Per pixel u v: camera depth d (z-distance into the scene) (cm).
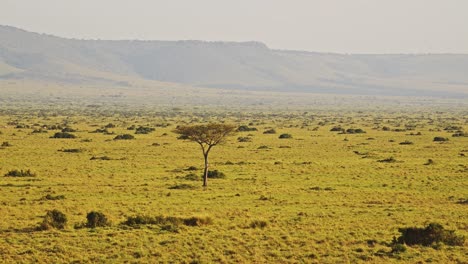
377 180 10188
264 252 5397
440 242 5666
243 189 9119
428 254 5338
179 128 9644
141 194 8588
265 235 6003
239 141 18725
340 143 18125
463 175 10731
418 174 10912
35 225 6412
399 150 15762
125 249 5466
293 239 5831
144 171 11331
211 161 13238
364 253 5372
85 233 6047
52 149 15288
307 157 14162
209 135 9531
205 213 7069
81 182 9756
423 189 9169
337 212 7262
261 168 11906
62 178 10206
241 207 7588
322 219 6825
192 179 10212
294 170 11562
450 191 8975
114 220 6669
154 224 6438
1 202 7812
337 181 10088
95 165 12131
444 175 10744
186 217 6681
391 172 11206
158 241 5741
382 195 8588
